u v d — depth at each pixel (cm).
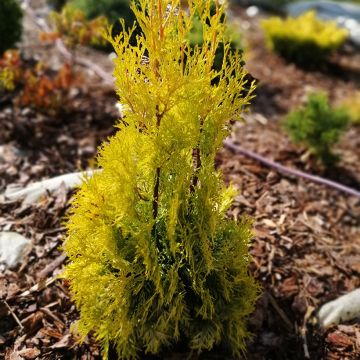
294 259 78
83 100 115
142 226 47
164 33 43
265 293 71
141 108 43
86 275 52
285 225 85
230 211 84
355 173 112
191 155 51
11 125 100
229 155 103
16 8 122
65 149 98
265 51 191
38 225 76
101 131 105
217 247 54
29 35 148
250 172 98
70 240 53
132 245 50
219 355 60
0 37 119
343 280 77
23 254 70
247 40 198
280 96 151
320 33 188
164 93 42
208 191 46
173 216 45
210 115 46
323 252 81
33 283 66
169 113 45
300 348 64
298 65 183
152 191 49
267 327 66
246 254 56
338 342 65
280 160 107
